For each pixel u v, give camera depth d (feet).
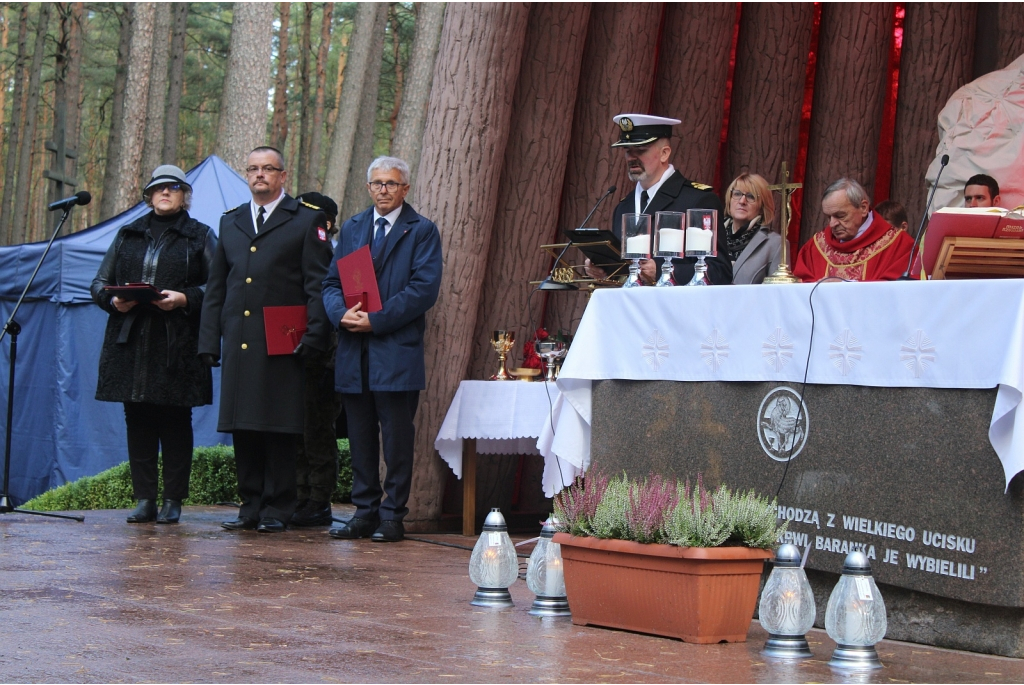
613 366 13.34
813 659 10.09
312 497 22.71
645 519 10.97
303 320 20.56
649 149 16.47
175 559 16.08
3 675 8.65
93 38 105.60
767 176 25.73
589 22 23.79
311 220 20.95
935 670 9.64
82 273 31.50
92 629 10.64
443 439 21.07
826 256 16.98
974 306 10.41
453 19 21.79
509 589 14.08
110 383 21.13
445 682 8.63
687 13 24.77
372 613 11.91
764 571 12.44
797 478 11.65
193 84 105.91
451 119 21.63
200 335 20.97
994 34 24.56
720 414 12.32
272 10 60.59
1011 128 22.06
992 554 10.18
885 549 10.94
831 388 11.46
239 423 20.15
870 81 25.32
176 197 21.98
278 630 10.74
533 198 22.67
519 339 22.80
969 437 10.41
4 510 23.12
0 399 33.47
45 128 101.60
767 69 25.66
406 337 19.71
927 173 23.36
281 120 92.68
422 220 20.10
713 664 9.66
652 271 14.12
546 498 24.44
